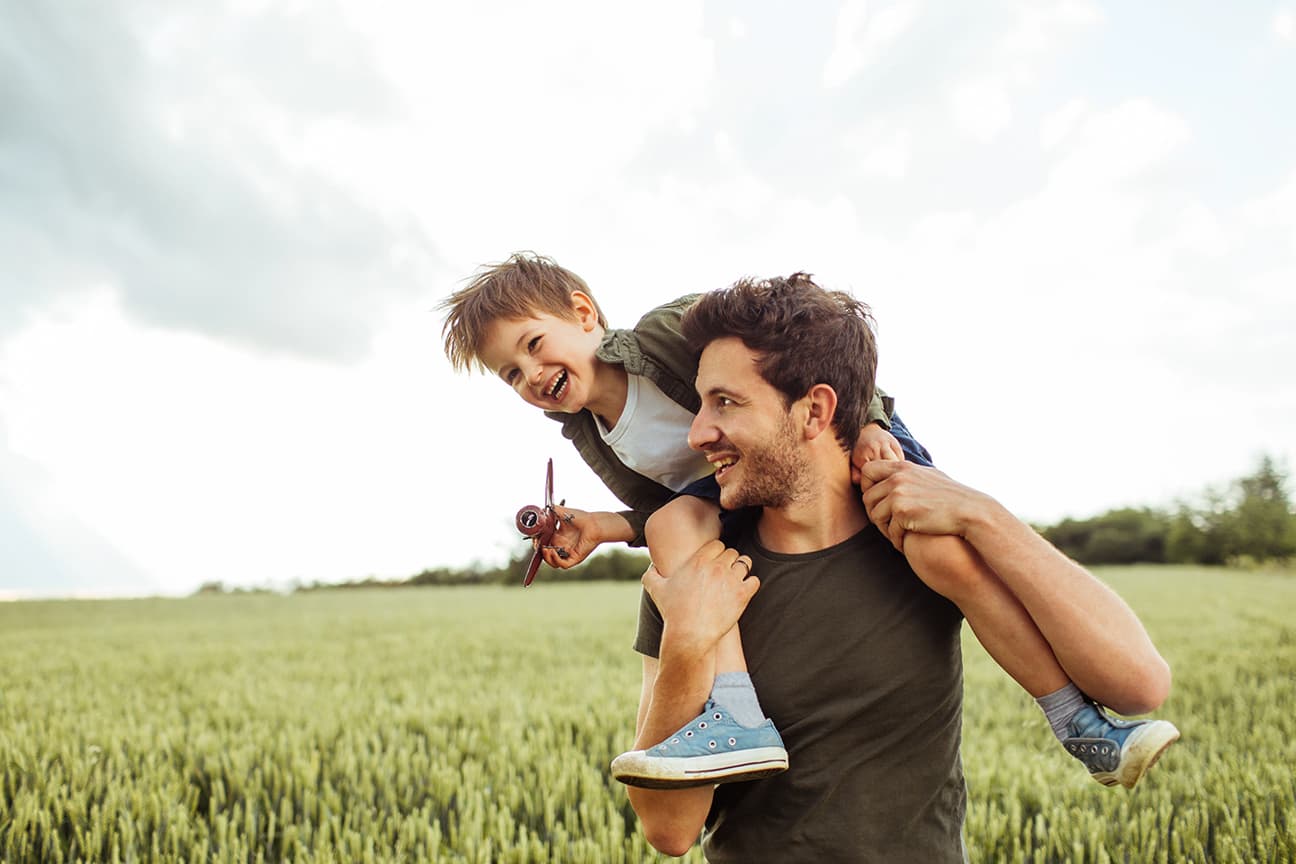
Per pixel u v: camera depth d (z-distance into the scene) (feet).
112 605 104.27
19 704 22.76
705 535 6.20
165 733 17.19
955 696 5.63
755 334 5.32
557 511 7.71
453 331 9.43
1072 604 4.97
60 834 11.87
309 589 173.68
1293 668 25.34
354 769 14.20
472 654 35.86
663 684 5.41
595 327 9.41
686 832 5.64
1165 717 18.24
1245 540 186.50
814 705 5.50
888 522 5.45
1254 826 10.56
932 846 5.42
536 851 10.50
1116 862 9.88
